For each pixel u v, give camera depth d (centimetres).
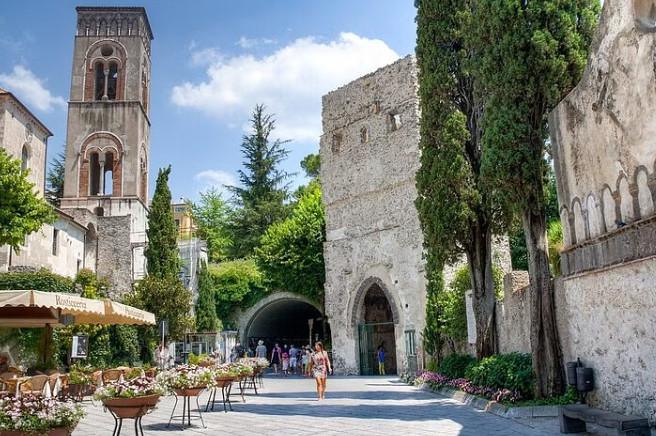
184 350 3762
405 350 2997
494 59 1413
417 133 3100
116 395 936
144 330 2981
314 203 4116
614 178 1070
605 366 1134
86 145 5319
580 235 1227
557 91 1334
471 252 1812
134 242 4716
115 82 5788
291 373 3828
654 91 925
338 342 3391
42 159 3400
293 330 5334
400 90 3216
